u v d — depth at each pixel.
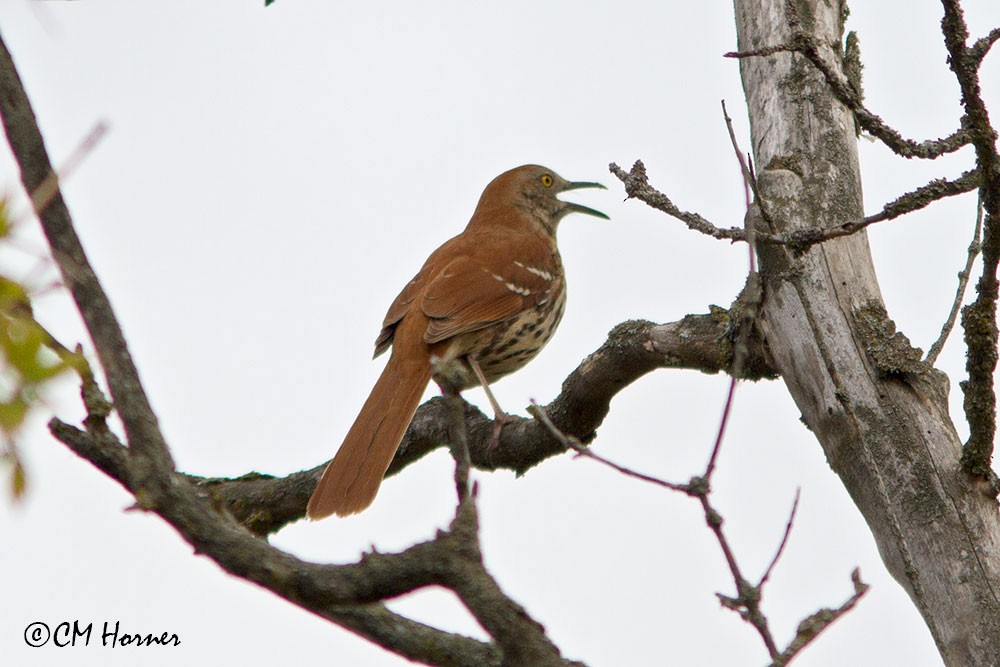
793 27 6.79
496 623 4.96
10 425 3.41
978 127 6.70
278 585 4.94
